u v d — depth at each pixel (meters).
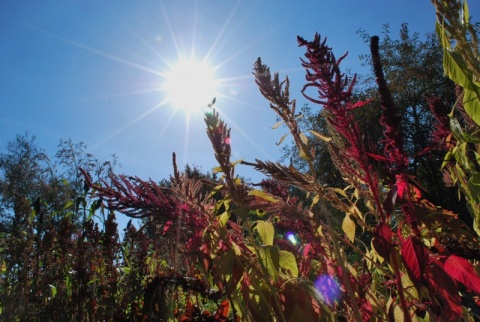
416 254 1.44
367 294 1.88
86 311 3.63
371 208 1.72
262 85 1.69
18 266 4.26
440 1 1.40
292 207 1.71
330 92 1.54
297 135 1.71
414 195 1.78
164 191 2.01
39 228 4.73
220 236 1.85
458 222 1.70
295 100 1.69
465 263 1.49
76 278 3.74
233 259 1.80
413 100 16.22
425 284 1.67
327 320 1.72
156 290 2.60
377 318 1.75
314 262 2.32
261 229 1.86
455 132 1.59
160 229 2.18
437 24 1.42
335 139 1.66
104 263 3.88
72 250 4.12
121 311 3.11
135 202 1.86
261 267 1.75
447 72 1.39
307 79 1.56
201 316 2.46
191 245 1.91
